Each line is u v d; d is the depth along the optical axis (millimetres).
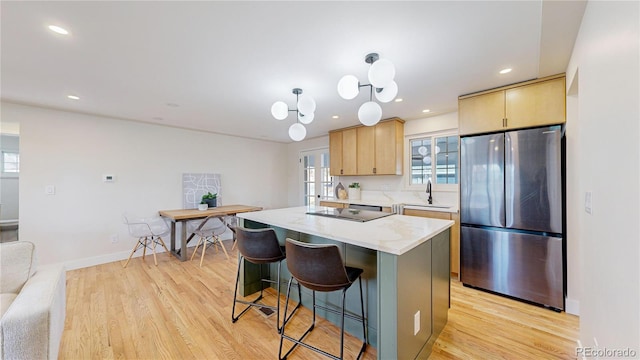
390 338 1365
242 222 2658
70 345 1801
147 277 3088
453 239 3146
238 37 1700
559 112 2277
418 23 1555
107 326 2039
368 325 1861
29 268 1690
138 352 1739
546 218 2301
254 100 2986
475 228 2707
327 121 4148
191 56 1953
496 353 1722
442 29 1619
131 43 1761
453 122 3609
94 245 3578
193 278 3061
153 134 4145
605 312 1149
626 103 928
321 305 2219
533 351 1736
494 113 2617
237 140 5266
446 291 2092
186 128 4492
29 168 3133
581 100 1547
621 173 973
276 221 2184
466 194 2770
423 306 1663
